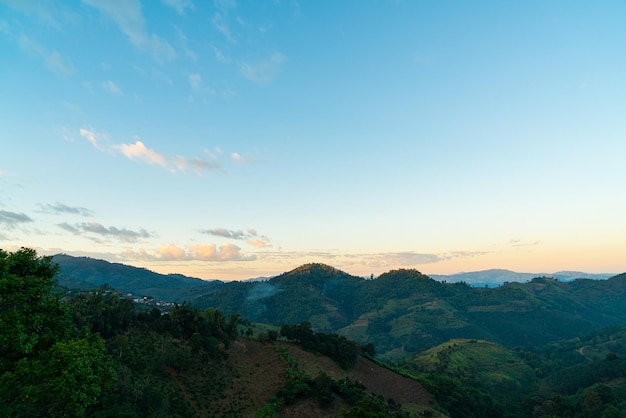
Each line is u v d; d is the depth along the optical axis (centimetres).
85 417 4684
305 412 7794
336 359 11375
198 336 8538
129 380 5912
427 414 10038
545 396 14875
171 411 6109
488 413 12469
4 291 2605
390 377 12200
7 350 2605
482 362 19875
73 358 2528
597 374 15000
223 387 7700
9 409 2495
